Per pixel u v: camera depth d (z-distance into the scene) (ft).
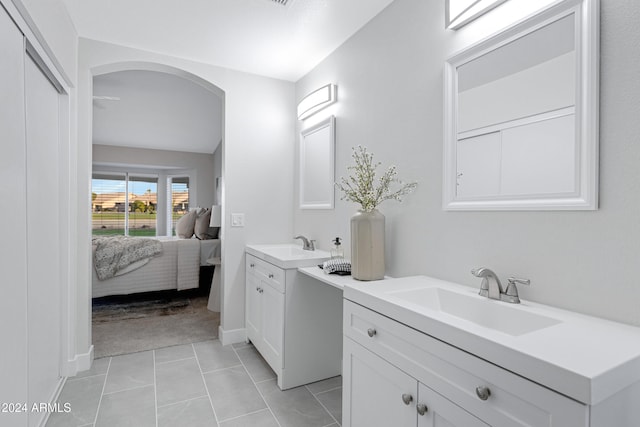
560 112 3.66
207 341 9.32
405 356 3.54
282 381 6.85
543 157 3.82
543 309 3.65
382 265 5.65
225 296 9.28
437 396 3.13
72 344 7.27
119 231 21.97
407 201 5.80
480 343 2.72
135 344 9.02
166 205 23.06
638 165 3.10
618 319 3.22
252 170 9.65
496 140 4.35
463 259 4.79
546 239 3.82
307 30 7.32
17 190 4.48
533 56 3.93
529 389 2.38
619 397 2.31
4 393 4.09
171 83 13.61
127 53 8.10
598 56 3.37
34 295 5.44
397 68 6.08
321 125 8.52
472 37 4.69
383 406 3.88
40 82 5.77
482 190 4.52
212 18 6.95
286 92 10.14
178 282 13.05
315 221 8.89
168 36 7.65
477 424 2.74
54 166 6.59
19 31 4.52
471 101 4.69
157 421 5.72
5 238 4.13
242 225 9.52
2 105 4.05
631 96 3.15
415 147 5.66
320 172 8.69
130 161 20.08
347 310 4.60
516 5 4.13
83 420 5.73
